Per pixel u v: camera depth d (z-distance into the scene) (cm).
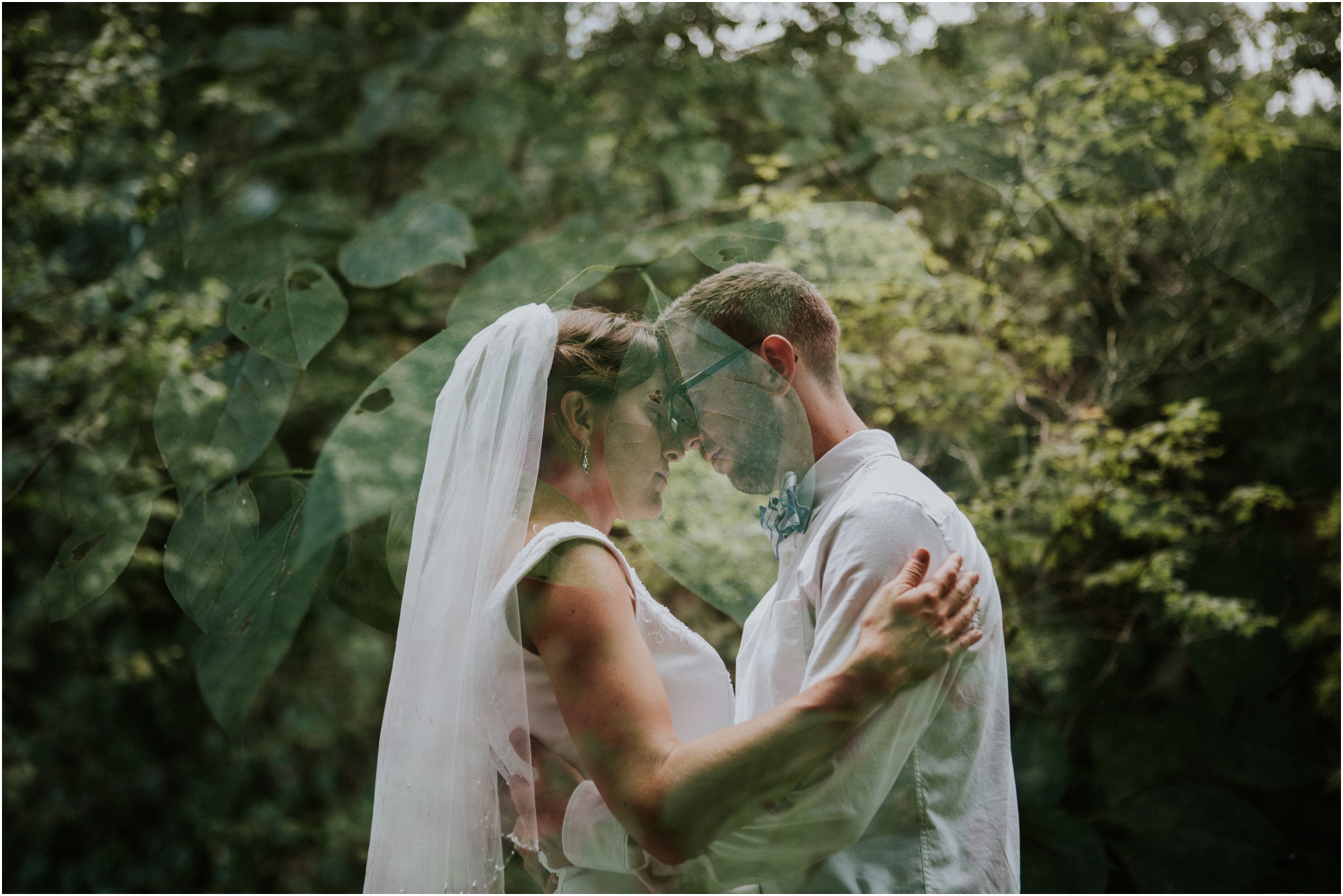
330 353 281
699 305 120
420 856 105
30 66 310
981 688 107
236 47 330
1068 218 293
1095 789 289
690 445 116
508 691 101
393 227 201
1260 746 289
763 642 115
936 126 271
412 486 114
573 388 113
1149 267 321
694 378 114
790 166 305
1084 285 305
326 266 249
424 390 121
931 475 280
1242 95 264
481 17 336
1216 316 307
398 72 332
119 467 253
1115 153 250
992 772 109
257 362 152
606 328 116
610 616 98
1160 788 284
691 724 110
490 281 151
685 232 195
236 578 130
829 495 113
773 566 121
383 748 112
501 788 104
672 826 90
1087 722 293
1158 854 278
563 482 112
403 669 110
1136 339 314
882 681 96
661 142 301
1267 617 283
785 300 119
